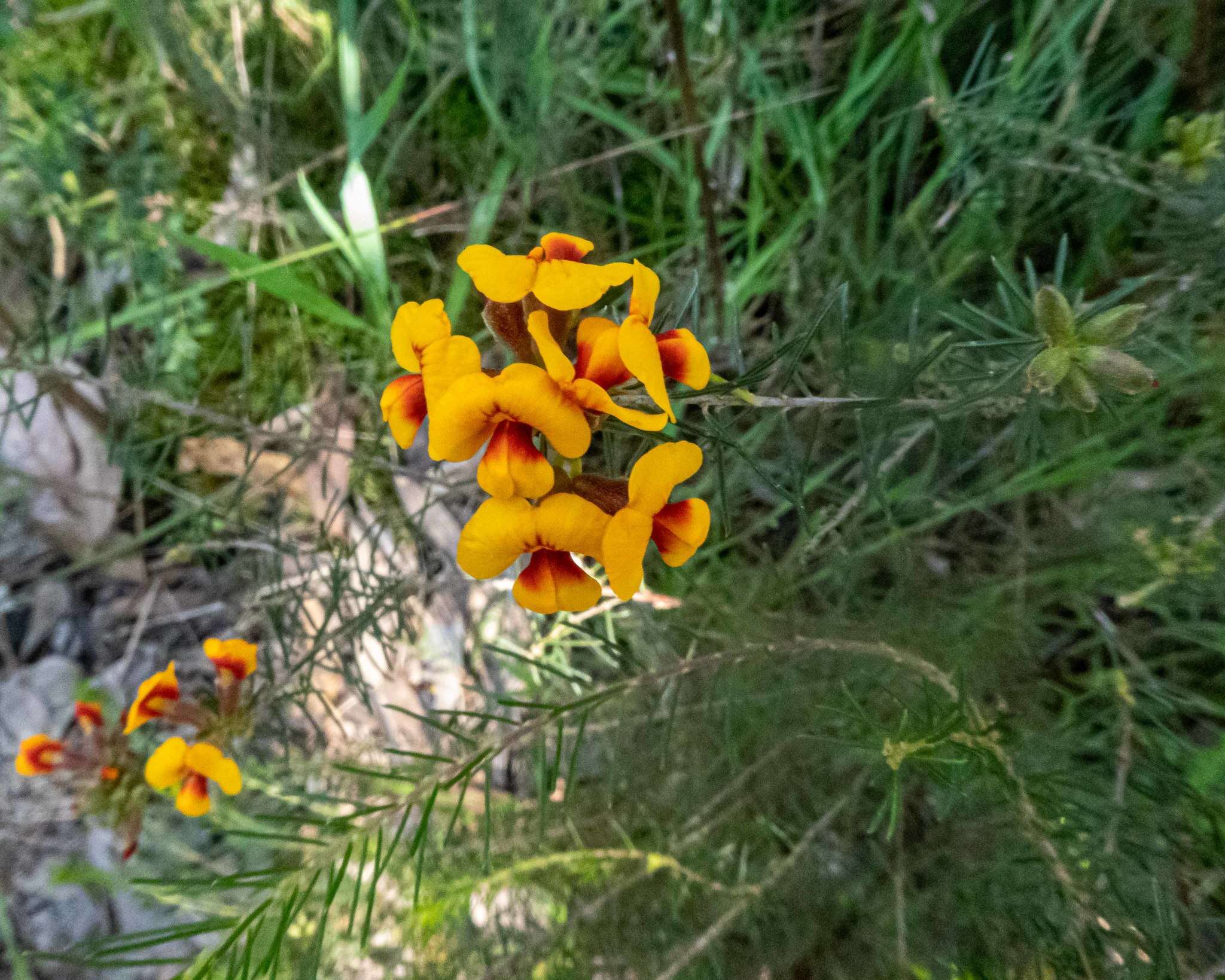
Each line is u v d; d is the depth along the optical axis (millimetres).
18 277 179
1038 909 116
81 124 170
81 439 177
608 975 142
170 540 170
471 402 71
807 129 158
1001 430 152
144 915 165
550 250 79
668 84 159
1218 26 130
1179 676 141
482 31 163
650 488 74
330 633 122
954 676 120
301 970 79
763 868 145
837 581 147
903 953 118
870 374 140
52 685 179
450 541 168
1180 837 114
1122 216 138
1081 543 145
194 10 165
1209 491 132
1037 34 147
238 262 141
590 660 168
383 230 155
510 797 150
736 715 140
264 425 163
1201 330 124
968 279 151
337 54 170
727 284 151
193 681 180
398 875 131
